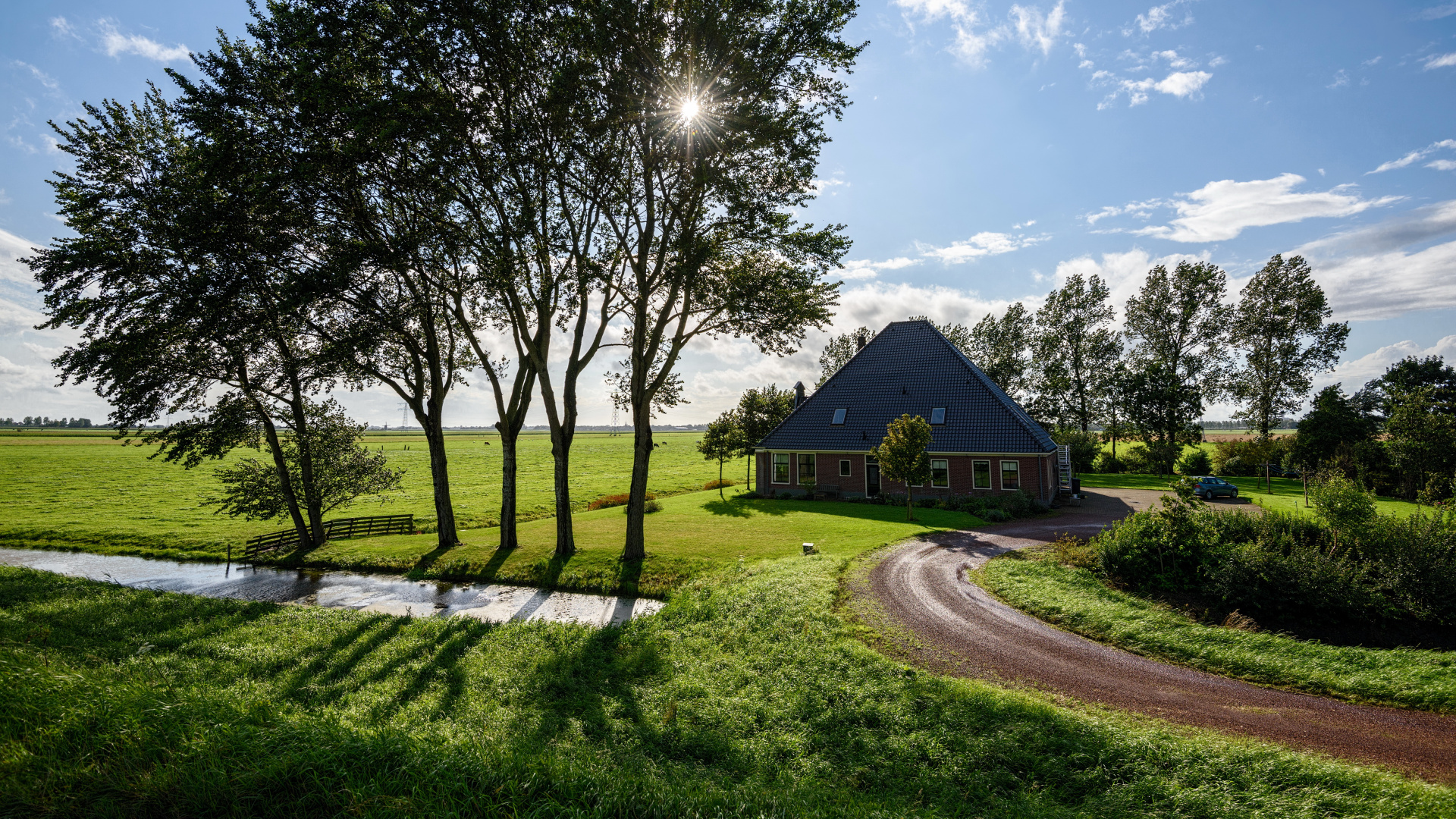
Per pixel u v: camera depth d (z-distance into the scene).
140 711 5.94
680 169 17.86
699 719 8.95
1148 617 13.24
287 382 22.25
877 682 10.01
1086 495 36.50
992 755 7.66
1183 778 7.02
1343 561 13.50
